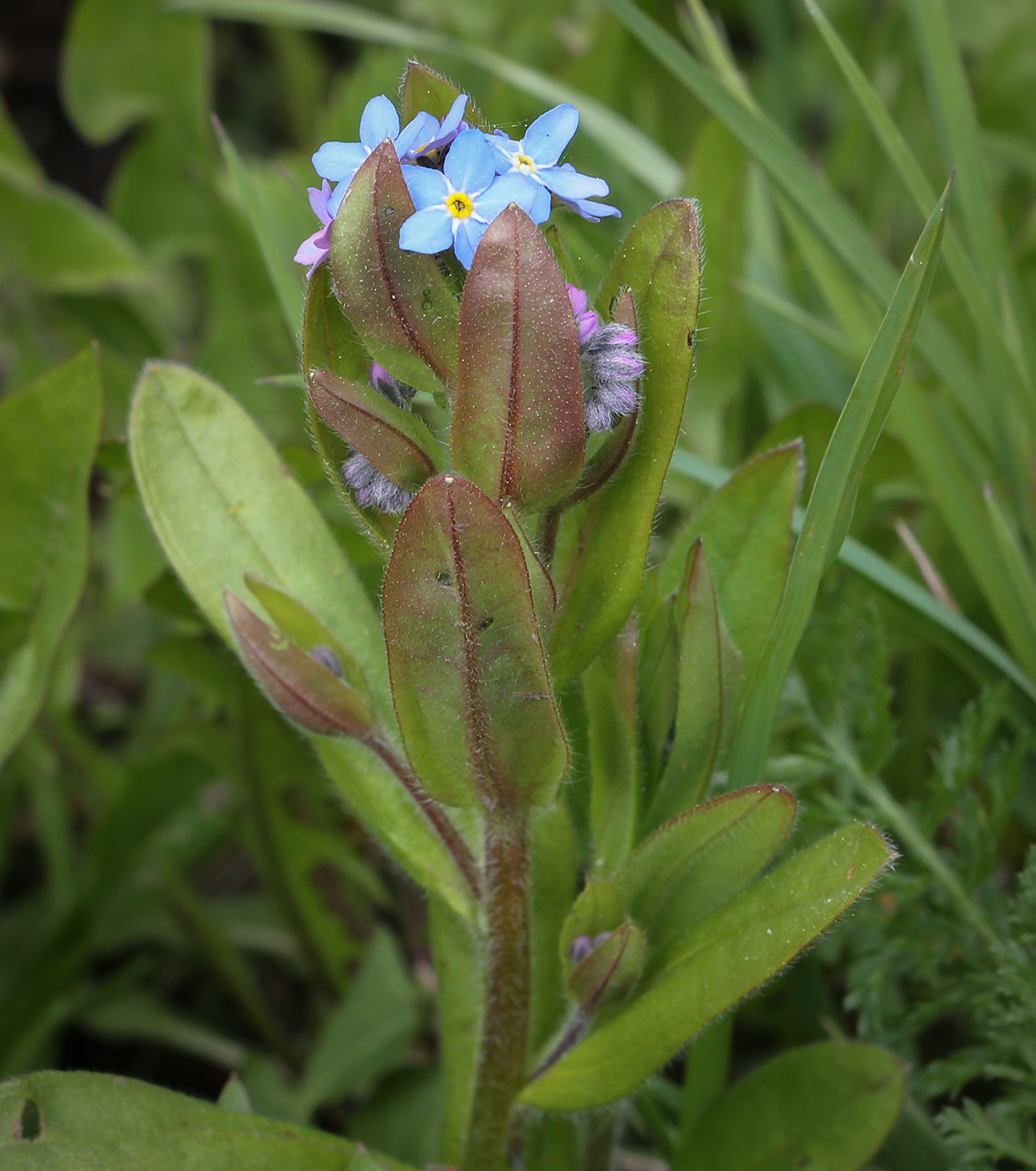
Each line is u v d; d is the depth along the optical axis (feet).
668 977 0.68
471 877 0.72
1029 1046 0.73
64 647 0.98
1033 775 0.84
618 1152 0.78
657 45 0.83
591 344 0.66
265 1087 0.85
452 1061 0.76
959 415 0.90
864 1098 0.72
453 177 0.64
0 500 0.82
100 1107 0.68
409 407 0.68
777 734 0.84
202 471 0.76
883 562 0.80
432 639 0.65
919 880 0.76
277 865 0.90
